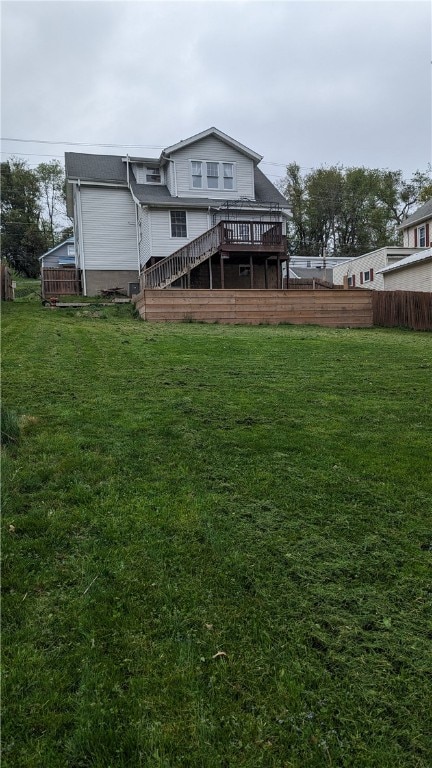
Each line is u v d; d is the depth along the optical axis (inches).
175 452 145.8
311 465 140.9
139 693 64.8
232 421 177.9
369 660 72.3
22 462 132.1
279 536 103.9
